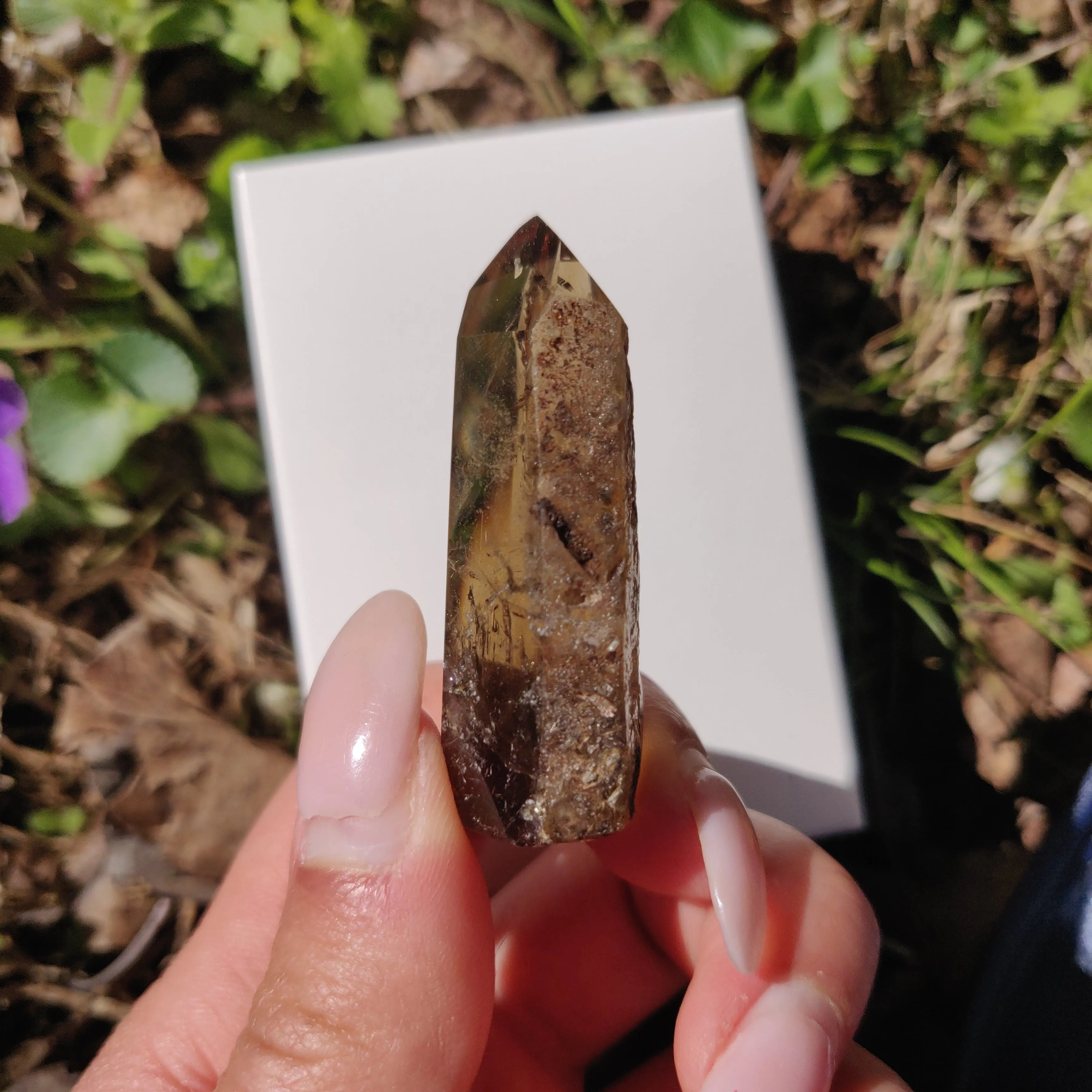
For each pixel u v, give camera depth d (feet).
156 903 0.60
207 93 0.63
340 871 0.35
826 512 0.61
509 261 0.32
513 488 0.31
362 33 0.63
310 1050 0.34
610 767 0.32
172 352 0.57
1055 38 0.62
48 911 0.59
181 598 0.62
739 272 0.51
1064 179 0.61
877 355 0.63
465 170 0.52
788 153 0.62
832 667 0.50
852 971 0.39
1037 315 0.62
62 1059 0.59
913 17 0.62
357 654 0.35
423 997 0.35
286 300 0.51
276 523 0.51
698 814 0.39
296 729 0.61
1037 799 0.59
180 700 0.61
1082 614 0.60
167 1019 0.43
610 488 0.31
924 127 0.62
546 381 0.31
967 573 0.61
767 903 0.40
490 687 0.32
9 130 0.62
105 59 0.61
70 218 0.60
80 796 0.60
